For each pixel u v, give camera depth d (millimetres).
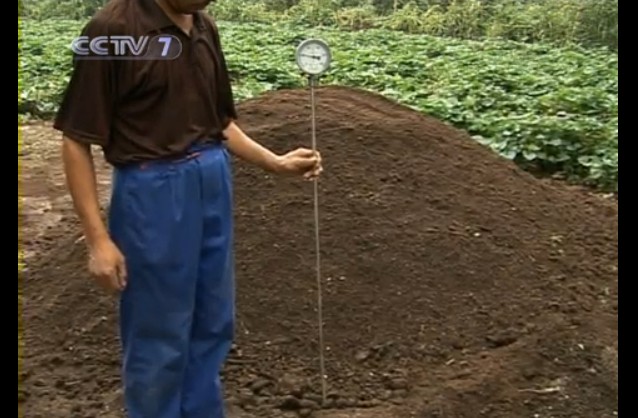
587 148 8266
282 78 12602
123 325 3369
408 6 21688
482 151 6160
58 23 20531
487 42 17625
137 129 3215
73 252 5430
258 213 5199
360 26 21312
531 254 5273
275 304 4754
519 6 20531
